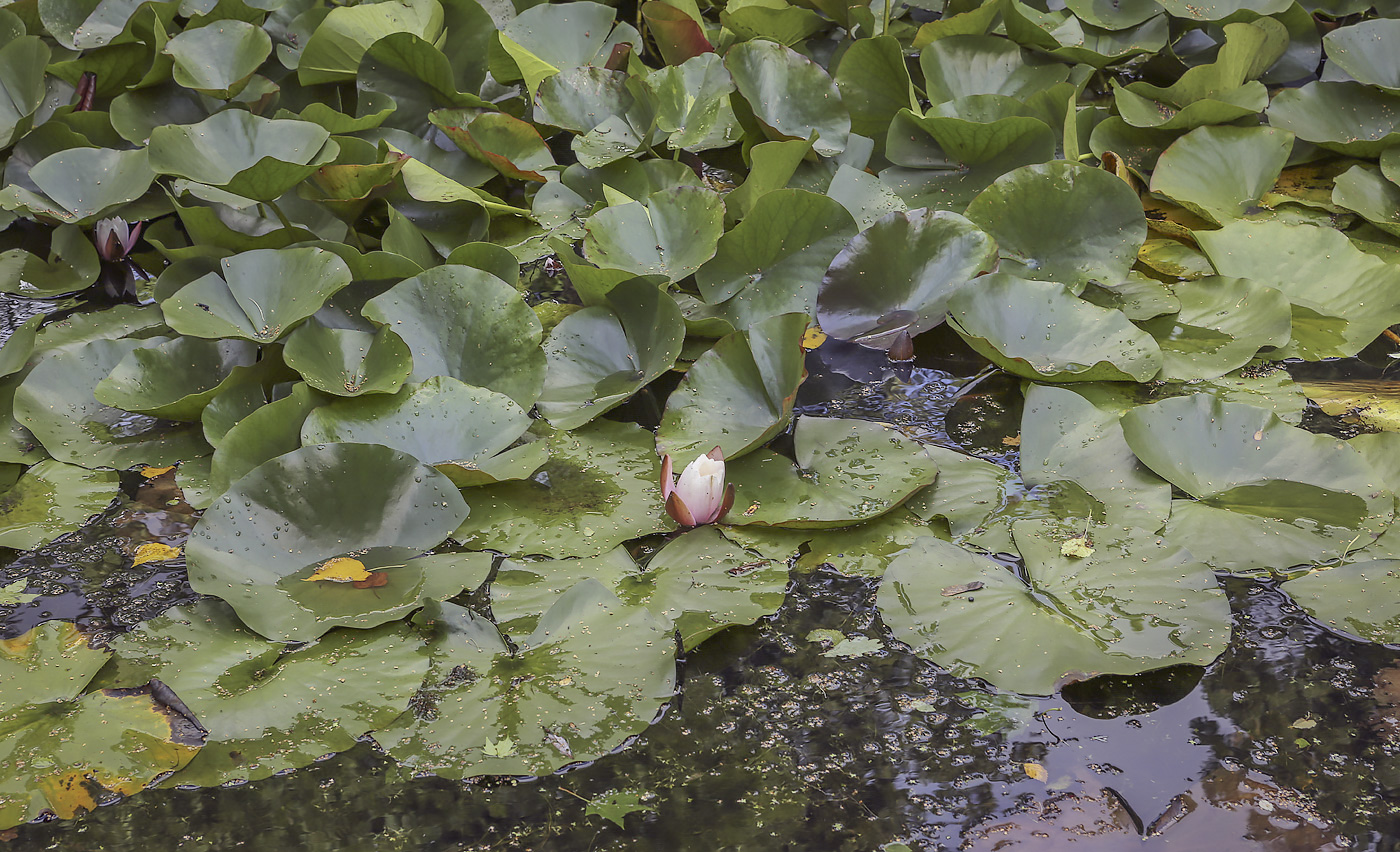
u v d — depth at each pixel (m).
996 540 3.21
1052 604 3.13
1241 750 3.04
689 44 3.84
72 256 3.59
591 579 3.16
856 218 3.57
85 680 3.09
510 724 3.06
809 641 3.13
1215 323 3.44
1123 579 3.15
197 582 3.13
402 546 3.20
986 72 3.81
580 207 3.70
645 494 3.27
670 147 3.74
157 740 3.05
